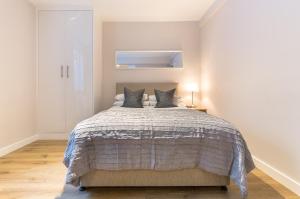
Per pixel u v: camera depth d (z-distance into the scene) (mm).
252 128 2693
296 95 1952
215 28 3895
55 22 4117
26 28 3740
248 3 2744
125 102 4074
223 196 1898
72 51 4148
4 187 2031
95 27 4211
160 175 1974
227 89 3410
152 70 4801
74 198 1849
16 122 3408
